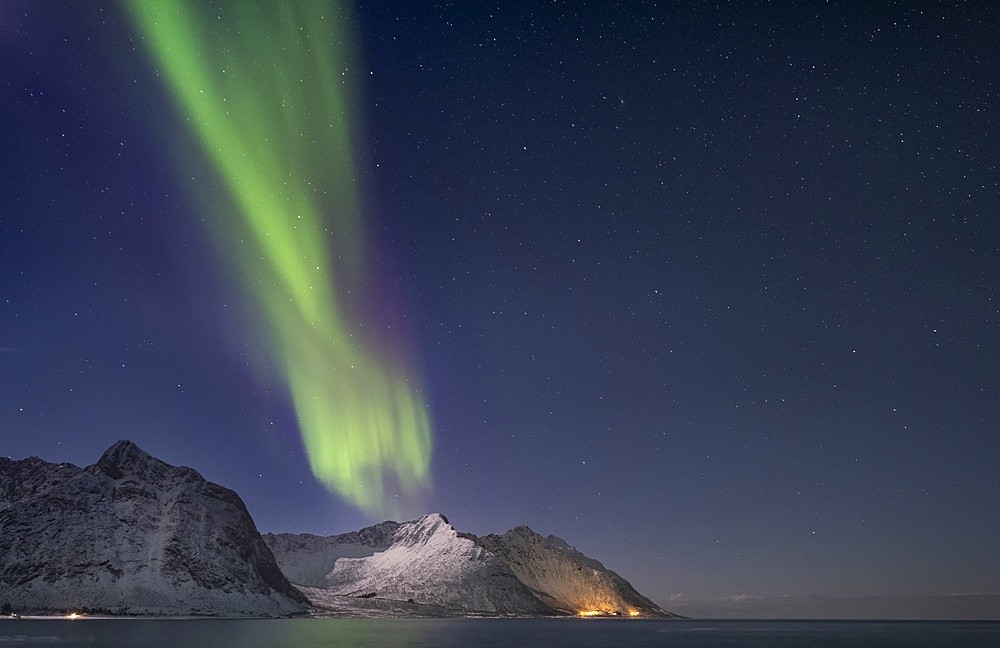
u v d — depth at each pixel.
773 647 163.25
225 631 171.25
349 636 158.38
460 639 157.50
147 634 153.00
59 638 137.38
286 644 127.62
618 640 175.62
